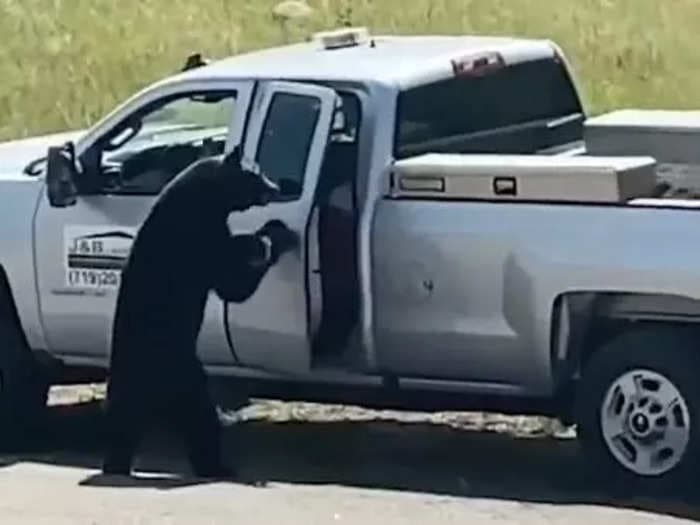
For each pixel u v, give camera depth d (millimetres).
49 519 9523
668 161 11227
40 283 11516
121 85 23859
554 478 10758
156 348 10586
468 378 10500
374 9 25594
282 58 11305
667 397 9977
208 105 11219
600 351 10156
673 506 9906
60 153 11328
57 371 11844
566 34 24312
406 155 10656
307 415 12773
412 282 10422
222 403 11875
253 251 10555
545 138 11758
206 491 10258
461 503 9914
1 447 11953
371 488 10469
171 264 10555
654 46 23797
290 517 9484
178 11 26438
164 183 11195
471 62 11219
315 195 10539
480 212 10227
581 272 9977
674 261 9789
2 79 24203
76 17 26375
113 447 10797
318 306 10617
